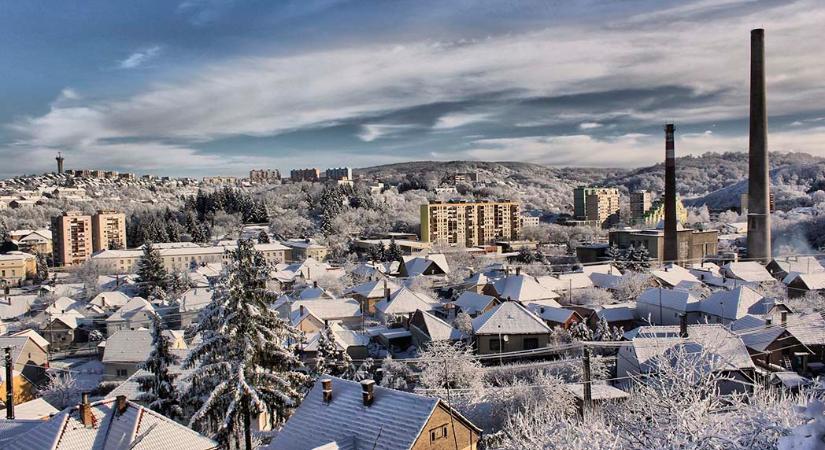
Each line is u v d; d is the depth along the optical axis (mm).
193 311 104438
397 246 171875
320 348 52969
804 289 92125
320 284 126188
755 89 119000
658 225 167250
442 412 30531
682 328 50781
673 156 134250
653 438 19422
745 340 56906
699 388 21312
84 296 137500
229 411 32125
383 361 64312
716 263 136500
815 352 56844
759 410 18312
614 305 86750
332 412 32406
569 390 44344
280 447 32094
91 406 31156
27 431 30969
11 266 179125
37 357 81375
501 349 68188
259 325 34094
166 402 39562
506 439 32281
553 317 78000
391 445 28969
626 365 53031
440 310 92062
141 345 78188
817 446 10492
